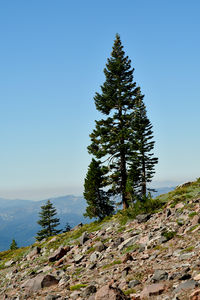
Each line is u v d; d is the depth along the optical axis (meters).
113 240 16.88
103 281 9.33
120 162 34.69
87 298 8.12
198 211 14.27
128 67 38.47
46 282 12.18
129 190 23.91
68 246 20.08
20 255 27.27
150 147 43.62
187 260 8.01
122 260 11.19
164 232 12.61
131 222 20.06
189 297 5.30
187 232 11.52
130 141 35.25
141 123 44.03
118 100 35.16
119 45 39.34
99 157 34.81
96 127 36.25
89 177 33.62
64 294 9.67
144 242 12.89
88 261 14.66
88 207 33.84
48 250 23.70
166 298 5.78
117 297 6.39
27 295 11.61
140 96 44.97
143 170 42.97
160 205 20.88
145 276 8.04
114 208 33.88
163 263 8.73
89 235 21.14
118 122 36.19
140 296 6.43
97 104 37.19
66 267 15.17
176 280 6.70
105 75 38.50
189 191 22.16
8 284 16.67
